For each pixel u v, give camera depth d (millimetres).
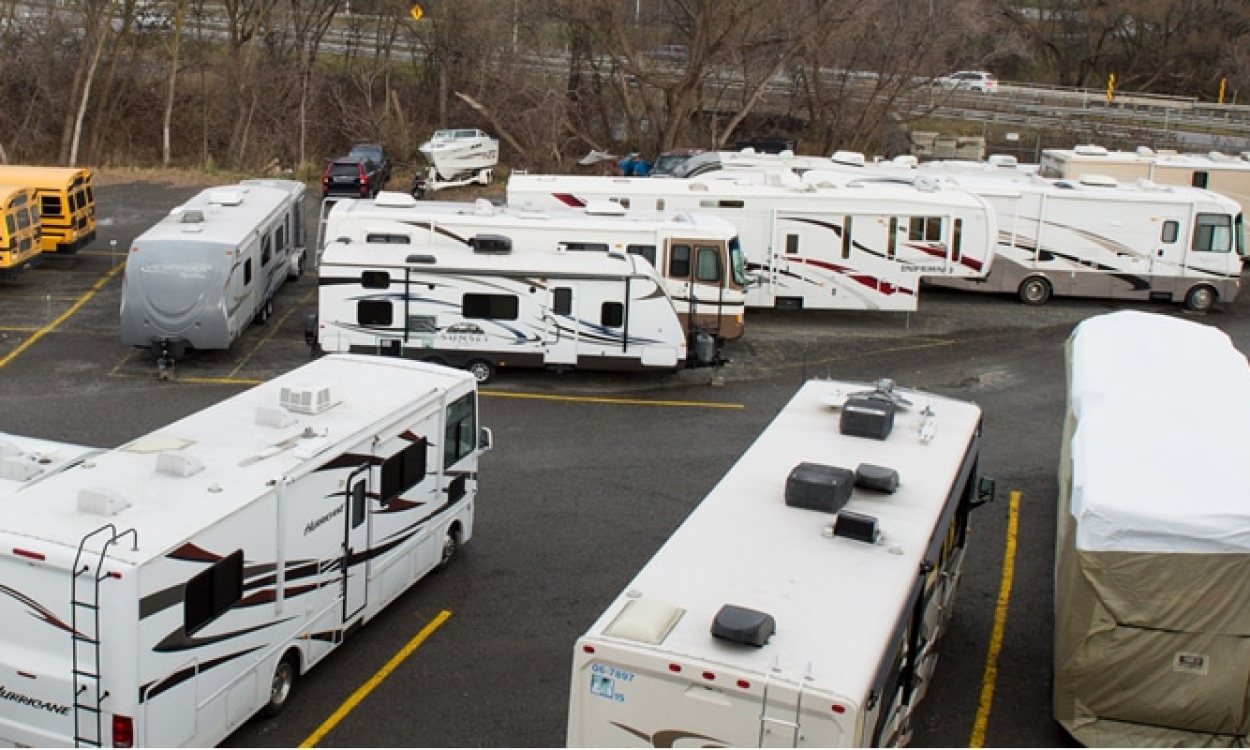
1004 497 17516
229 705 10375
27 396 19922
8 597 9438
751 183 27312
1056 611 11922
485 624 13102
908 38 47938
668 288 23562
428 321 21109
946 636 13250
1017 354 25172
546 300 21047
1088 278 29188
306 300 26672
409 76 55781
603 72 52562
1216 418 12445
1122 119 56812
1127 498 10508
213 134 52250
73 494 10141
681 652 8039
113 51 49625
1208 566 10266
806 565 9336
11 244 25625
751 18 44312
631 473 17750
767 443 11766
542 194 26578
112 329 23969
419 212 23000
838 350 25047
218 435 11547
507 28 50250
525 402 20781
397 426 12539
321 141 51969
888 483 10641
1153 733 10812
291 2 52688
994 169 32375
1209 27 69438
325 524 11453
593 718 8273
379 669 12109
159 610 9359
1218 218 28672
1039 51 73750
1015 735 11445
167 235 21531
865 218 26438
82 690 9297
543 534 15477
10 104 50719
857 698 7629
